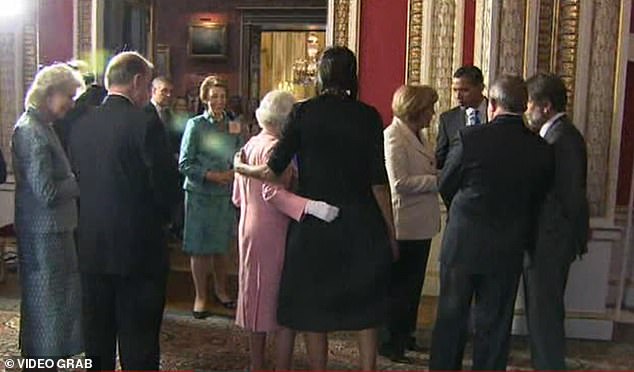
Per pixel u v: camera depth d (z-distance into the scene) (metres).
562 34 4.41
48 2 5.71
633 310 4.98
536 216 3.17
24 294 3.18
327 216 2.84
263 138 3.23
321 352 3.01
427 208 3.71
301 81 11.02
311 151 2.87
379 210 2.94
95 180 2.98
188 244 4.54
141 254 3.00
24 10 5.66
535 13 4.38
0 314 4.53
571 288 4.45
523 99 3.06
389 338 3.87
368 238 2.88
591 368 3.90
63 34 5.74
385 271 2.92
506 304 3.12
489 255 3.04
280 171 2.91
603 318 4.42
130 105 3.01
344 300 2.87
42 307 3.15
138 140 2.93
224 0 10.73
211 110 4.62
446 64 5.00
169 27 10.84
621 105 4.42
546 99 3.23
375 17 5.10
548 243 3.25
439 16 4.98
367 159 2.88
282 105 3.20
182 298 5.02
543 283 3.28
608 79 4.42
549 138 3.23
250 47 10.83
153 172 2.94
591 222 4.43
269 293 3.23
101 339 3.10
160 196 2.98
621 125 4.53
